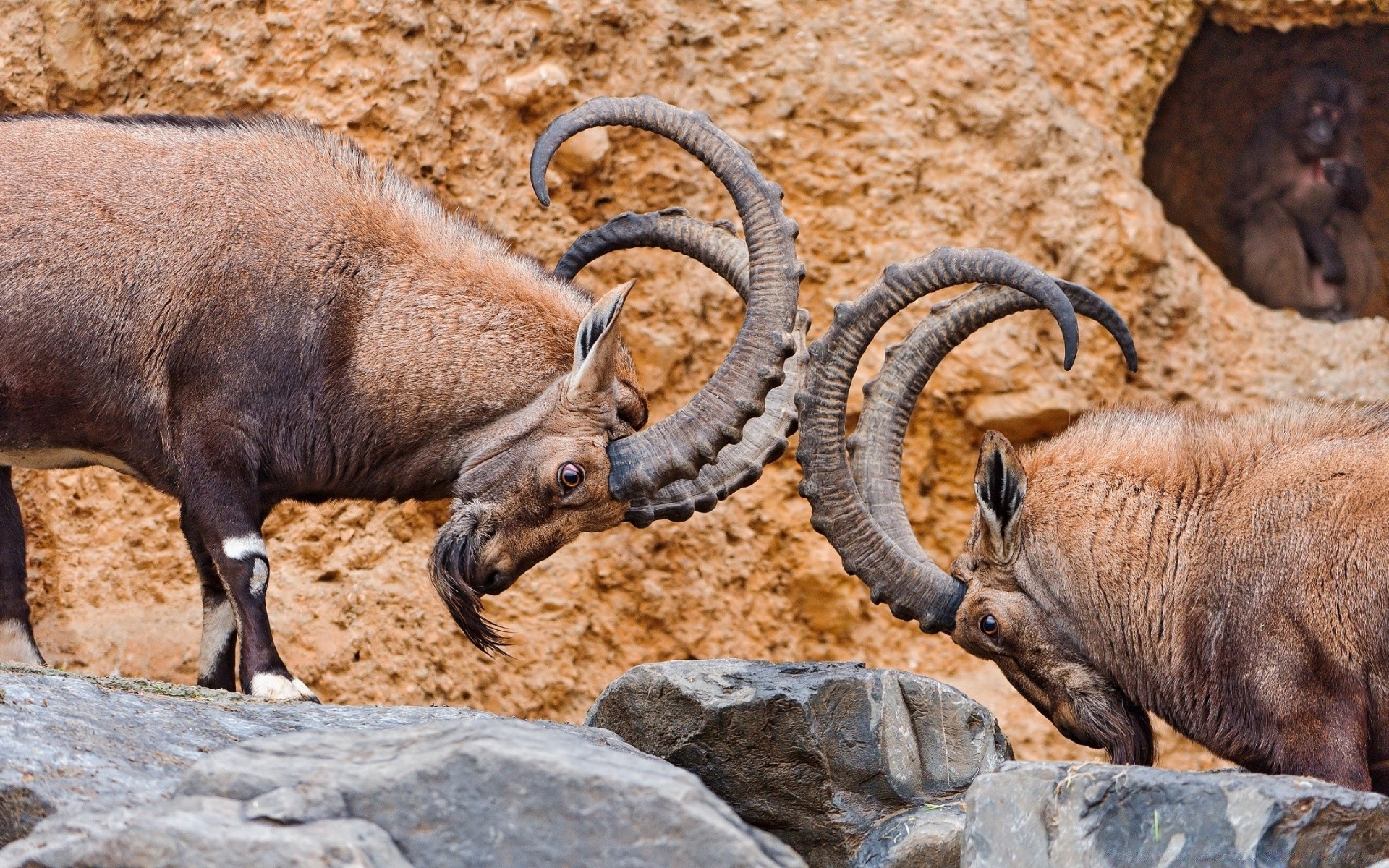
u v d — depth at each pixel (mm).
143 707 12461
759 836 9719
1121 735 14734
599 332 15664
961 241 23547
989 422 23453
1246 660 13758
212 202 15664
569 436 15711
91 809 10000
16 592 16656
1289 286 29172
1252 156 30281
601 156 23078
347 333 15828
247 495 15453
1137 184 24641
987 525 14805
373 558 22094
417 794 9570
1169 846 10953
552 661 22359
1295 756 13352
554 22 23078
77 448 15828
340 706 13758
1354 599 13367
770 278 15898
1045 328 23844
